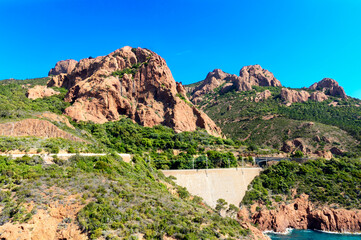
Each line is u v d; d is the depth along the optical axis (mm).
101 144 95438
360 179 105938
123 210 45219
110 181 54062
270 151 143625
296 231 91062
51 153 59625
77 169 54562
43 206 40812
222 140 146125
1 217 37156
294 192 104562
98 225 40094
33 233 37094
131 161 78875
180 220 47969
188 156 106125
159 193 59094
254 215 93938
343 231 88812
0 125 68438
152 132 125812
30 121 75312
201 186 87562
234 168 104188
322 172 113375
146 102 146375
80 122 116625
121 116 138750
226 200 93188
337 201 96250
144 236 40875
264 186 109062
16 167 47938
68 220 40656
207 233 46844
